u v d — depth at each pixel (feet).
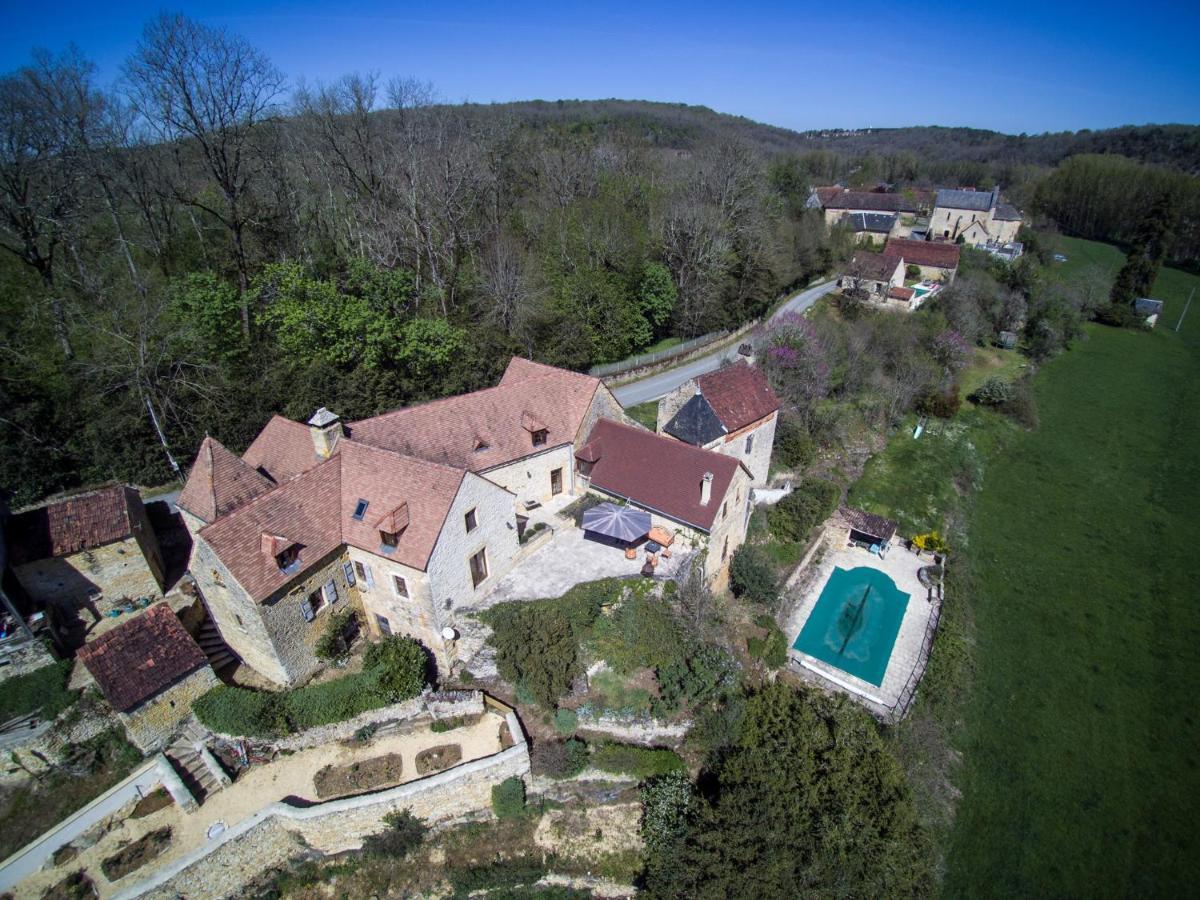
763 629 131.64
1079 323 326.24
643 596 112.27
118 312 152.56
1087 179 529.86
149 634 95.45
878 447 214.28
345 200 233.76
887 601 149.79
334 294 160.56
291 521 100.68
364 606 111.14
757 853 84.38
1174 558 173.88
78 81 155.53
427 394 171.73
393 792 89.35
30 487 137.39
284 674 99.50
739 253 273.75
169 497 144.87
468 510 104.32
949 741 121.08
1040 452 226.58
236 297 167.02
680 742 104.22
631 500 129.70
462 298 218.79
